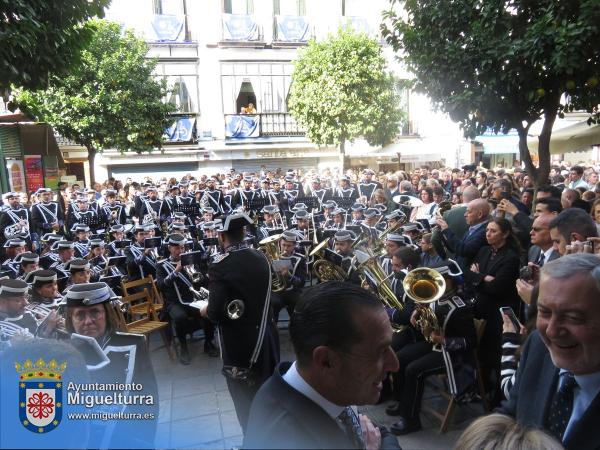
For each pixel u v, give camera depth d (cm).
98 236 941
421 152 2158
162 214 1217
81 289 267
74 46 486
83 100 1417
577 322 149
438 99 532
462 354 374
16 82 436
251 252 338
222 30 2078
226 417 404
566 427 163
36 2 421
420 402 380
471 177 1179
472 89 487
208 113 2103
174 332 627
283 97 2172
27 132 1321
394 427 383
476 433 143
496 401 396
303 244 669
